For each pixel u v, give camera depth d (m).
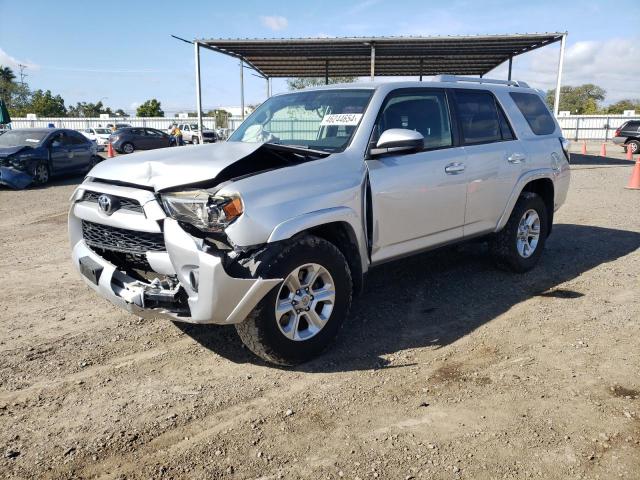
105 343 4.02
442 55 22.77
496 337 4.09
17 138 14.23
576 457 2.63
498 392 3.27
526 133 5.54
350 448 2.72
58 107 81.00
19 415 3.05
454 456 2.65
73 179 15.35
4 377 3.49
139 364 3.69
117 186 3.53
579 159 23.09
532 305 4.77
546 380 3.41
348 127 4.12
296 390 3.32
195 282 3.15
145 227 3.29
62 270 5.95
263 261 3.22
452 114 4.79
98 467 2.59
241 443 2.78
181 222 3.23
